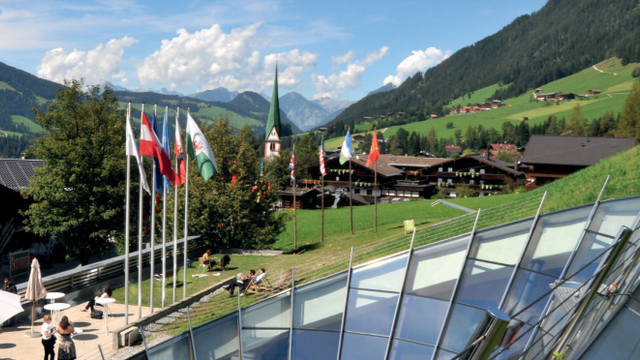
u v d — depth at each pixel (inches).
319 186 3639.3
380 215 2106.3
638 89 4084.6
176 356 633.0
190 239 1395.2
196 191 1469.0
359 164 4020.7
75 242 1449.3
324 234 1882.4
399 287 725.3
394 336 665.0
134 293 989.2
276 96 6530.5
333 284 765.3
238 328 700.0
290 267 1189.7
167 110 880.3
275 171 3629.4
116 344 710.5
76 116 1434.5
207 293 1014.4
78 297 920.9
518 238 706.8
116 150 1440.7
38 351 677.3
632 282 353.4
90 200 1408.7
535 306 591.8
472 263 706.8
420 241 1203.2
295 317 729.6
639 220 629.3
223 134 1600.6
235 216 1510.8
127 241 772.0
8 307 626.8
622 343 309.7
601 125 7253.9
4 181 1817.2
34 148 1437.0
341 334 692.1
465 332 625.9
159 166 822.5
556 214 708.7
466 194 3469.5
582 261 624.4
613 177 1079.6
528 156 3329.2
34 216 1403.8
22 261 1592.0
